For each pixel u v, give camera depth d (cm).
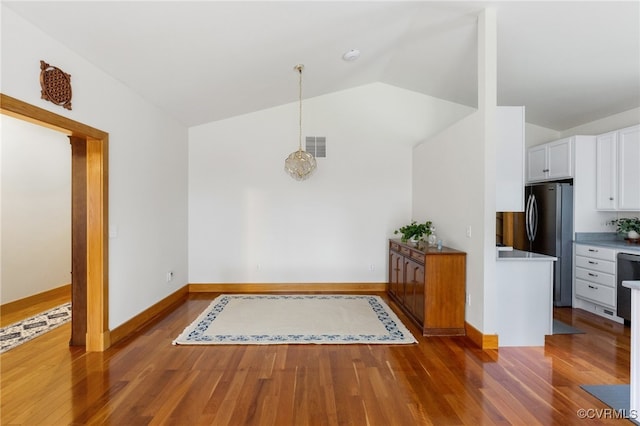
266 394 226
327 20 299
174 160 461
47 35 237
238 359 280
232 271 514
